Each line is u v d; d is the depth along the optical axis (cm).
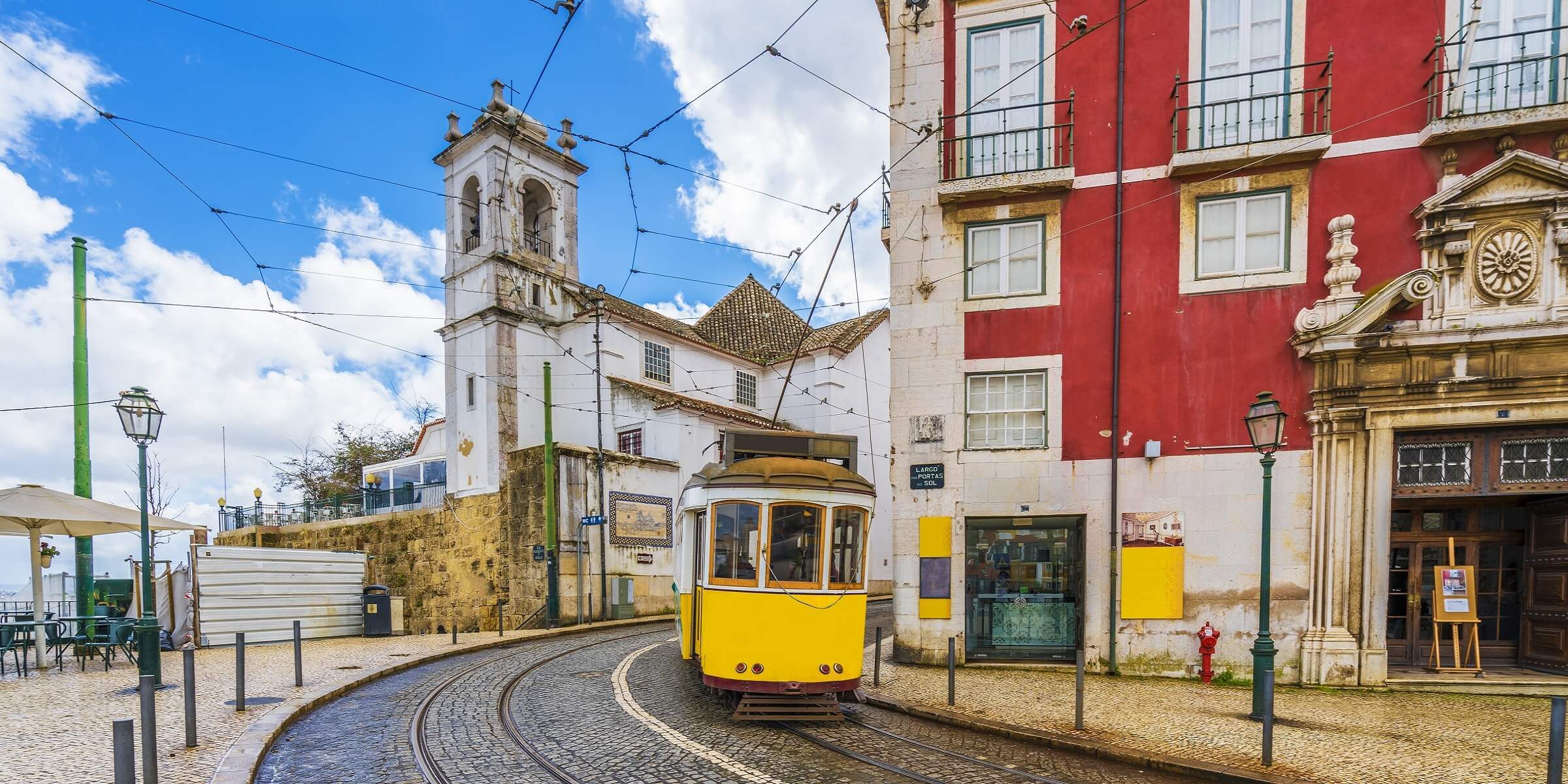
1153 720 762
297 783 558
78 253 1165
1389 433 960
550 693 890
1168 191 1057
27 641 1024
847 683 750
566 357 2312
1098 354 1073
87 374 1174
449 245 2284
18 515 960
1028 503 1081
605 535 1900
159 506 2786
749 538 755
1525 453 948
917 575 1110
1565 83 934
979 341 1117
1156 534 1030
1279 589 993
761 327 3108
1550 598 973
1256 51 1031
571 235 2430
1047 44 1105
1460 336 926
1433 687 940
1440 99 957
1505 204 928
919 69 1155
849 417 2677
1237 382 1022
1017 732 714
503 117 2156
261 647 1363
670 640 1437
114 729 404
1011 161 1116
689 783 561
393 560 2223
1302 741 688
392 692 909
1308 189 1008
